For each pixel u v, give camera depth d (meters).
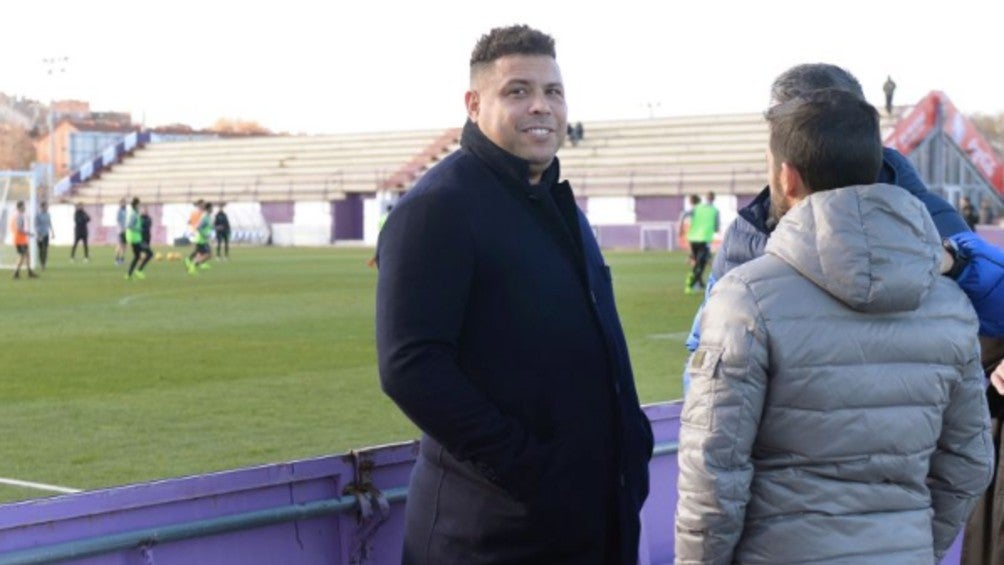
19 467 9.30
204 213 35.78
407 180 65.44
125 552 3.48
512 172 3.59
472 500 3.50
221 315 21.17
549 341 3.52
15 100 105.81
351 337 17.73
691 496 3.21
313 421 11.17
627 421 3.67
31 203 34.84
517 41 3.63
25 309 22.36
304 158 73.38
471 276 3.49
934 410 3.34
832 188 3.28
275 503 3.83
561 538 3.50
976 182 50.44
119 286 28.73
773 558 3.21
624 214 59.62
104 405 12.00
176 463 9.44
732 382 3.17
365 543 3.98
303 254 48.81
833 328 3.19
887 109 55.91
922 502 3.34
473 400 3.38
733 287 3.24
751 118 65.69
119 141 86.94
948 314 3.38
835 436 3.20
